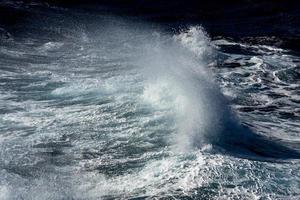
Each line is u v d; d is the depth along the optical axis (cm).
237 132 2375
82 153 2052
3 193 1708
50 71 3353
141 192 1725
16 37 4419
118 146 2112
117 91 2811
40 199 1681
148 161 1967
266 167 1912
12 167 1908
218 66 3806
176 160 1955
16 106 2584
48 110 2534
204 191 1716
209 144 2161
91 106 2583
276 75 3588
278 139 2367
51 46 4203
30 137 2192
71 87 2922
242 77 3500
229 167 1877
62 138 2191
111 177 1845
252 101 2994
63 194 1719
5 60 3594
